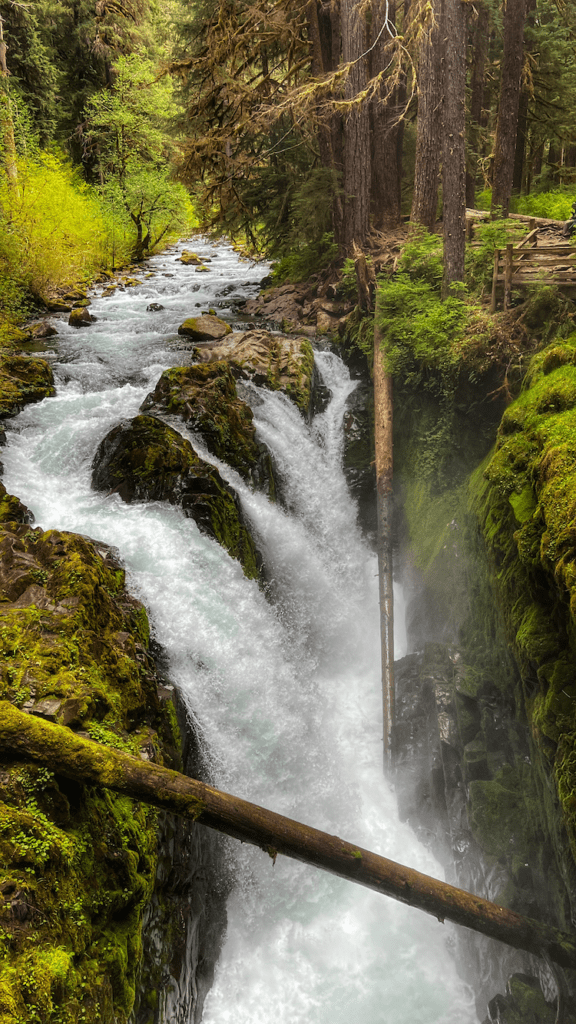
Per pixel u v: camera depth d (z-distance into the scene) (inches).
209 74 570.3
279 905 285.6
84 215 909.2
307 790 321.1
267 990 266.5
